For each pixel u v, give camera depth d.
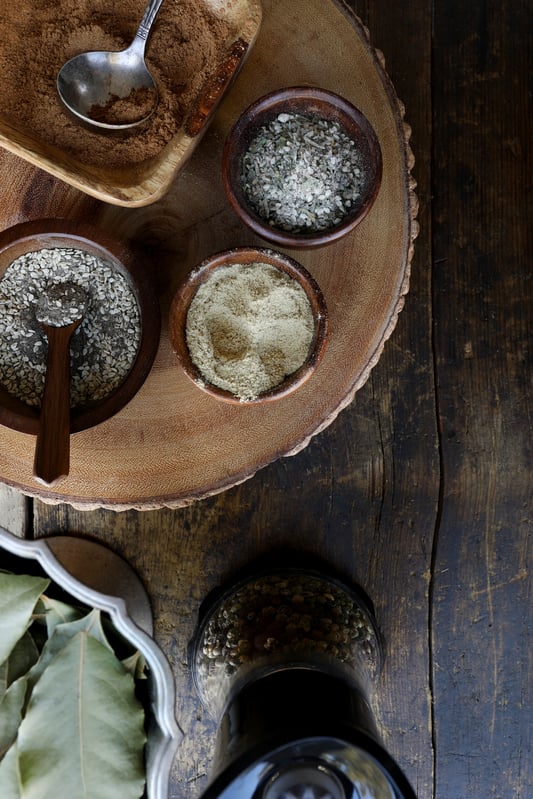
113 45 0.73
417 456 0.80
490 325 0.80
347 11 0.71
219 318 0.70
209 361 0.70
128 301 0.72
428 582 0.81
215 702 0.76
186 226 0.73
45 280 0.72
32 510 0.78
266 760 0.64
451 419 0.80
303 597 0.76
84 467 0.73
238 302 0.70
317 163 0.71
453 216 0.80
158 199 0.72
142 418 0.72
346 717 0.67
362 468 0.80
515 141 0.81
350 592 0.79
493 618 0.81
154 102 0.72
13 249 0.70
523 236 0.81
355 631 0.76
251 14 0.70
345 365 0.72
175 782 0.80
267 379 0.70
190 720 0.80
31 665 0.75
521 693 0.81
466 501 0.80
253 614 0.75
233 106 0.72
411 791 0.63
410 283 0.80
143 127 0.72
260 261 0.70
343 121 0.70
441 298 0.80
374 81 0.72
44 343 0.73
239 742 0.67
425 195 0.80
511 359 0.80
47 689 0.72
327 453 0.80
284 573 0.77
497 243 0.80
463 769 0.82
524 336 0.80
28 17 0.72
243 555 0.80
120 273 0.72
